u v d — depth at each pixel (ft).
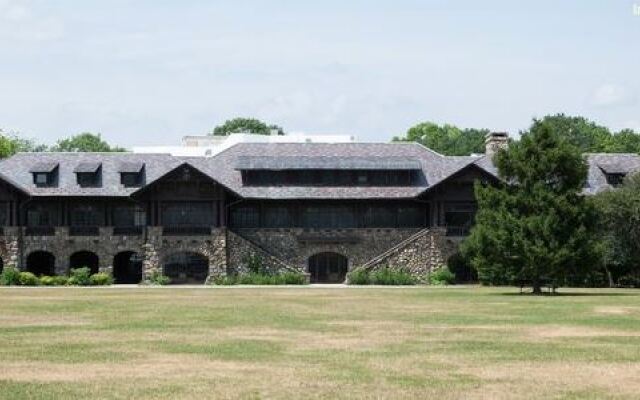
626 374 83.87
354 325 130.11
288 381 79.87
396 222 308.40
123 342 108.17
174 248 291.58
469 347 103.65
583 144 554.05
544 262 222.07
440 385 77.87
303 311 157.17
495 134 324.80
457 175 295.28
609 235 270.67
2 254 293.84
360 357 95.04
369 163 308.81
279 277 285.02
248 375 83.15
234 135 403.95
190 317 143.84
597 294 220.64
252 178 306.76
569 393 74.38
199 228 292.40
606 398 72.33
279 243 304.71
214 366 88.69
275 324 131.54
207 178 291.99
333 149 318.04
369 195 303.07
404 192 304.30
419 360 92.84
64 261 296.30
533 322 135.23
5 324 131.75
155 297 202.28
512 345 105.50
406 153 317.83
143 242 296.92
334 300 190.19
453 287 267.18
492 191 232.32
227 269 291.38
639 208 265.34
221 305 172.96
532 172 228.22
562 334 117.91
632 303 180.14
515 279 231.09
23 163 305.53
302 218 306.76
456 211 299.58
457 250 295.69
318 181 307.78
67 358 94.17
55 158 307.99
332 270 310.45
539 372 84.99
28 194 293.43
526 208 229.04
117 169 305.53
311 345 105.40
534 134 231.91
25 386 77.30
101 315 148.05
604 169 312.09
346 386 77.41
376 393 74.23
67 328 125.59
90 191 297.74
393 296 207.41
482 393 74.28
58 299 193.67
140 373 84.33
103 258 297.33
